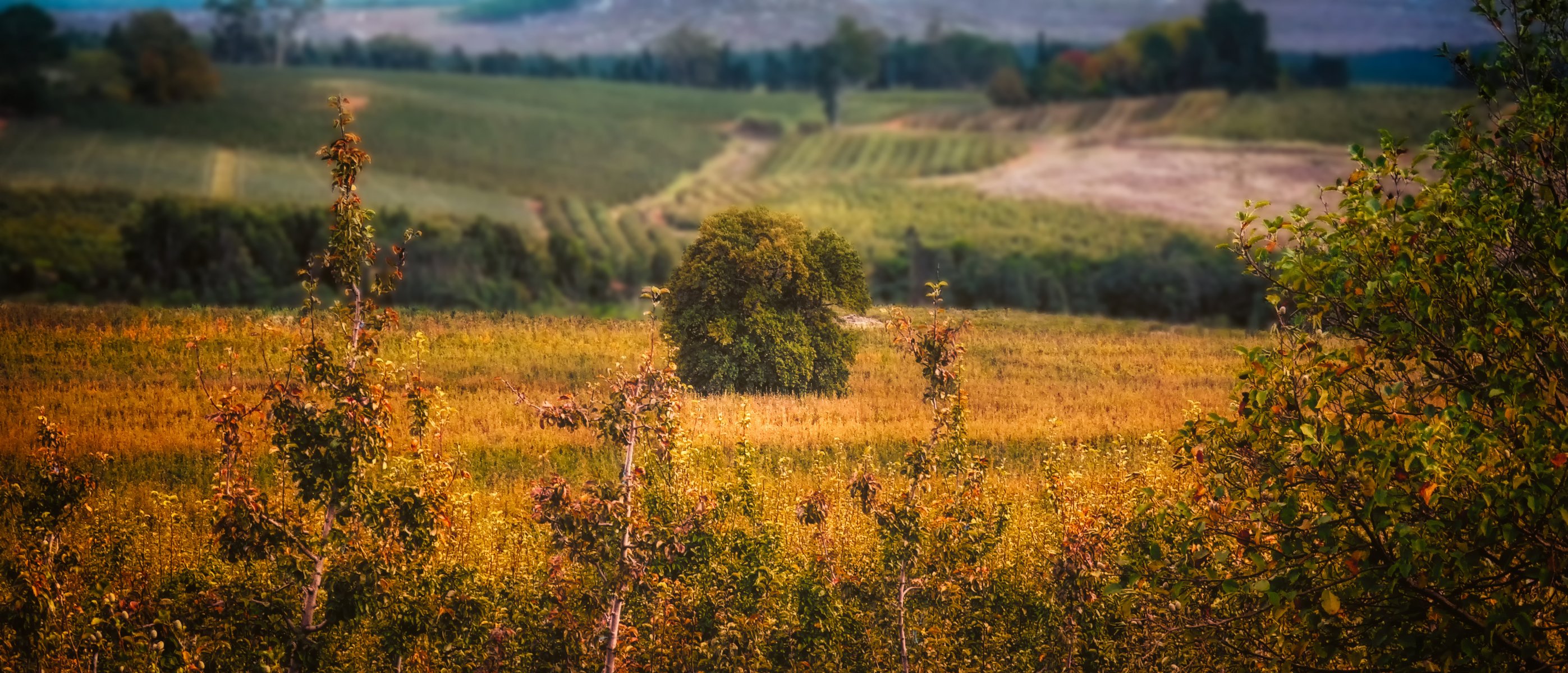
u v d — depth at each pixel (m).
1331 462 10.70
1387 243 10.75
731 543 15.41
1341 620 11.17
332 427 12.25
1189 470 12.81
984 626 15.50
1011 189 174.50
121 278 96.69
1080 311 97.75
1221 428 11.45
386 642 13.82
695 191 186.38
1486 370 10.60
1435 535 10.27
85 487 15.77
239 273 95.25
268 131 195.88
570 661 14.32
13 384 32.78
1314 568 11.07
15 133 176.25
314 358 12.25
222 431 12.61
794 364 34.34
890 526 15.00
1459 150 11.07
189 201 136.00
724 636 14.45
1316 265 10.80
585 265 107.62
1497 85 11.40
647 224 158.00
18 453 26.20
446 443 26.84
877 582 15.50
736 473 16.42
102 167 161.12
